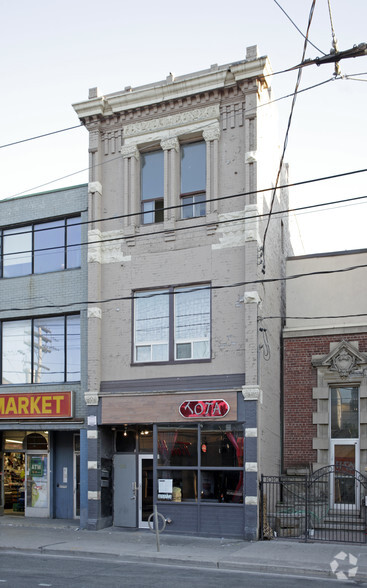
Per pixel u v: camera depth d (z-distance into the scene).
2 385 21.34
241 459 17.30
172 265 19.09
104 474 19.25
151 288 19.33
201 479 17.67
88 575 12.58
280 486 18.58
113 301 19.73
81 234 20.91
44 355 21.03
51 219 21.58
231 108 19.02
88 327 19.67
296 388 19.61
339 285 20.11
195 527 17.52
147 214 19.94
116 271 19.86
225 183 18.80
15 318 21.53
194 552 14.95
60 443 21.80
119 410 18.83
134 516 19.08
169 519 17.88
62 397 19.80
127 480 19.39
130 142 20.17
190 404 17.88
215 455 17.62
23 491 22.31
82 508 19.05
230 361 17.86
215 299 18.36
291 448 19.31
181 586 11.54
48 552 15.61
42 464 21.91
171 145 19.55
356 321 19.59
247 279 17.88
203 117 19.23
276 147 22.03
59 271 21.03
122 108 20.25
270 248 20.08
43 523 20.06
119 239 19.77
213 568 13.74
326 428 18.98
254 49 18.61
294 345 19.91
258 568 13.46
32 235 21.88
